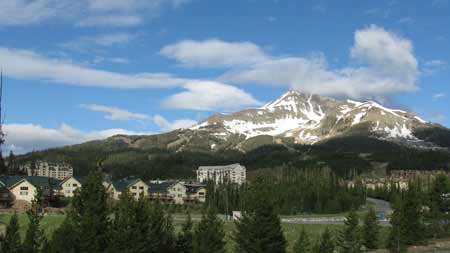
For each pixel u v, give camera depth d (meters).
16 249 61.81
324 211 192.88
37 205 65.69
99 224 66.06
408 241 116.38
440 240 125.31
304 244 88.50
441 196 139.62
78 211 66.88
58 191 183.50
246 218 78.75
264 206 77.94
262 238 76.94
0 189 164.88
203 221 80.31
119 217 70.12
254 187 81.56
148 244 68.88
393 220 116.50
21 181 173.25
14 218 64.00
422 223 124.81
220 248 79.44
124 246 66.19
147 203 73.12
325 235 91.38
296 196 196.75
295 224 126.94
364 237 112.25
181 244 79.25
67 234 64.50
